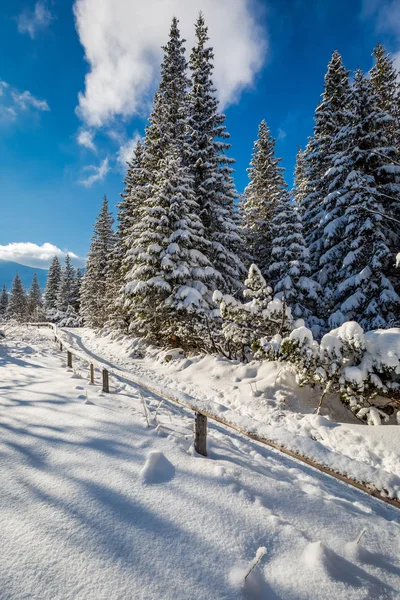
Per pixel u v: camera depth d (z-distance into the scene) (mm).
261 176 20500
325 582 1922
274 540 2307
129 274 14586
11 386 7109
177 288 12797
